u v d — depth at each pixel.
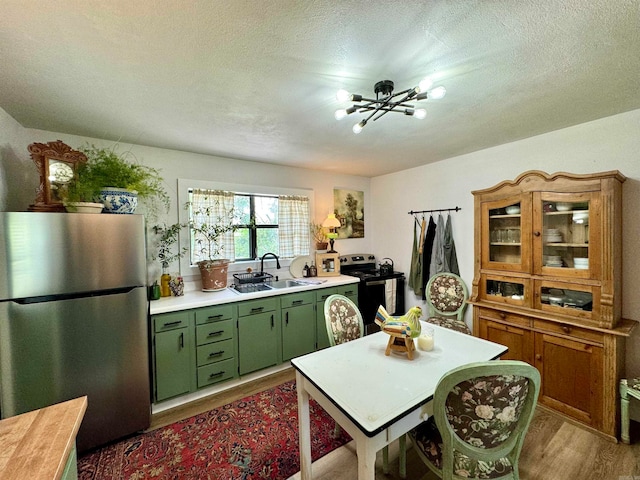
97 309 1.80
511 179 2.70
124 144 2.57
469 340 1.86
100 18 1.06
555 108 1.94
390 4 1.02
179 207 2.82
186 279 2.86
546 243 2.25
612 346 1.87
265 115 2.00
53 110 1.87
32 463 0.73
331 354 1.66
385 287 3.69
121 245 1.87
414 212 3.69
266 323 2.77
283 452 1.80
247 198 3.32
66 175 1.87
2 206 1.83
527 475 1.60
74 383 1.75
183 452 1.80
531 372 1.03
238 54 1.31
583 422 2.00
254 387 2.61
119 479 1.60
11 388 1.60
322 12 1.05
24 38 1.16
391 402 1.17
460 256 3.19
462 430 1.11
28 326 1.62
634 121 2.00
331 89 1.64
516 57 1.35
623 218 2.06
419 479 1.61
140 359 1.96
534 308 2.29
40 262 1.64
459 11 1.05
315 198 3.82
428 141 2.63
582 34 1.18
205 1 0.99
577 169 2.27
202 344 2.41
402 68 1.44
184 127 2.21
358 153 3.01
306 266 3.63
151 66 1.39
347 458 1.75
